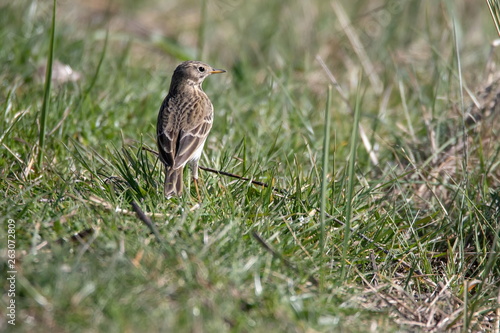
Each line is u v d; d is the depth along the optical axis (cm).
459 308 909
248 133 1327
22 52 1536
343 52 1923
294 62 1845
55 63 1509
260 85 1647
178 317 721
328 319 786
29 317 712
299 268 851
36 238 845
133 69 1658
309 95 1644
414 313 880
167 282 778
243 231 923
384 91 1648
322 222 863
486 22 2061
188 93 1255
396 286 907
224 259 842
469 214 1065
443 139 1338
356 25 2048
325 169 862
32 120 1243
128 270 784
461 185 1141
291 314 767
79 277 757
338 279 888
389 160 1326
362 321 826
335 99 1605
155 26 2178
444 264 1015
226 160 1132
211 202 984
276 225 962
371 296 891
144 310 723
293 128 1413
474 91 1440
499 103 1317
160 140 1134
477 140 1288
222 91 1552
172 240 858
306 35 2005
